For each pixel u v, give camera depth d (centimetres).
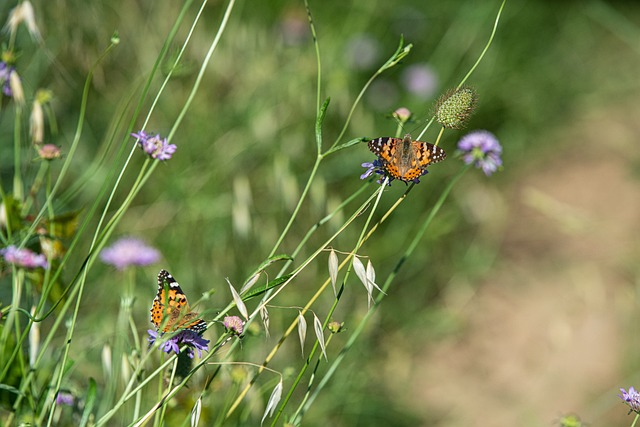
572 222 934
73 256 725
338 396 714
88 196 771
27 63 775
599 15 1402
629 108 1279
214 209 773
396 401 785
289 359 718
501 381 850
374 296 848
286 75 907
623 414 807
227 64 886
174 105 851
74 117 823
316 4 1074
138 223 764
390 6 1162
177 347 387
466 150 509
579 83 1297
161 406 391
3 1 749
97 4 784
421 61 1135
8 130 759
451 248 962
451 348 880
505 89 1185
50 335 439
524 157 1153
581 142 1201
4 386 412
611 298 938
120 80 863
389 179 430
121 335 470
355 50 1026
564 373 855
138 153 824
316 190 715
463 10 1150
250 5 1014
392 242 880
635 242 1009
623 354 870
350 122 894
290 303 754
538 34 1338
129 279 531
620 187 1115
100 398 541
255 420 605
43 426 445
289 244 807
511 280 967
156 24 873
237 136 840
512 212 1065
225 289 741
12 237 482
